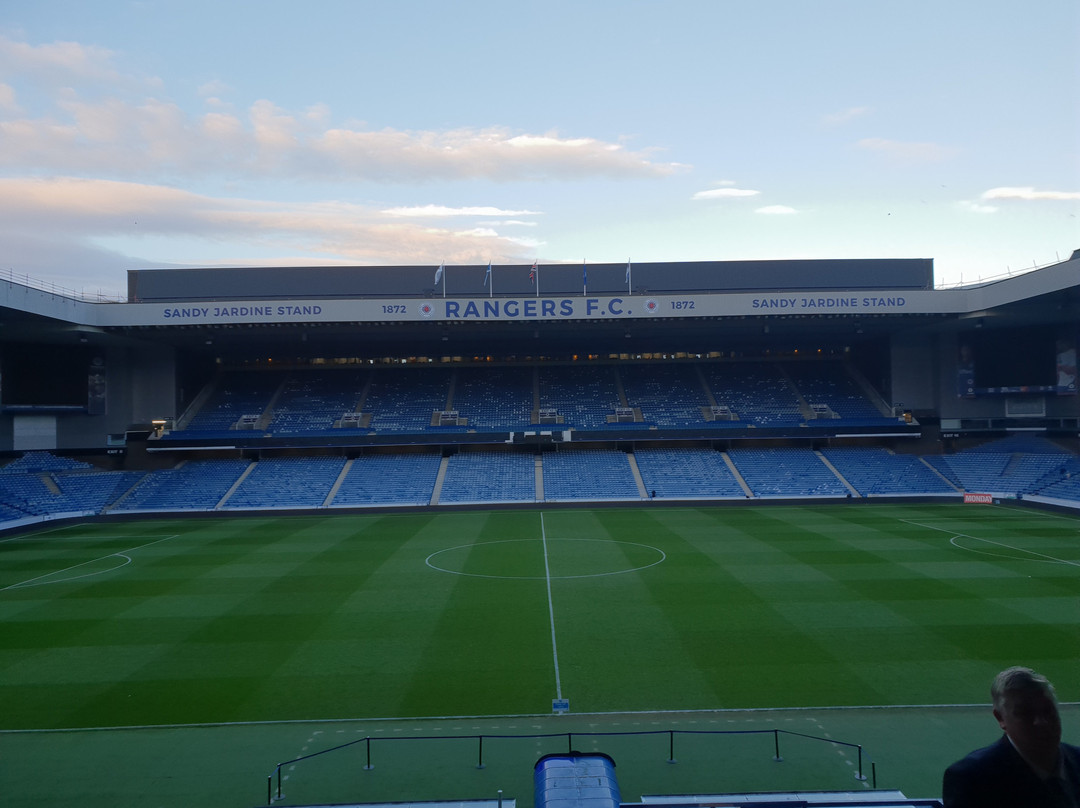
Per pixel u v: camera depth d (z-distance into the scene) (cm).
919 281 7588
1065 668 2209
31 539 4906
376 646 2520
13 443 6475
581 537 4678
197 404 7556
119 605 3084
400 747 1766
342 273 7375
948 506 6022
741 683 2139
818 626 2656
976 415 7244
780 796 1217
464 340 7419
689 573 3547
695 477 6756
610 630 2658
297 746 1781
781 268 7506
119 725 1916
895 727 1836
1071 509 5397
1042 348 6619
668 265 7469
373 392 7819
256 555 4197
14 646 2552
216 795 1548
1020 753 348
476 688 2138
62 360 6750
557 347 7950
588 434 7119
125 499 6328
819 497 6328
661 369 8175
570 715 1939
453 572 3656
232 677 2247
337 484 6625
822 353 8231
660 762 1658
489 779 1598
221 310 6062
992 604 2905
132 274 7306
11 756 1741
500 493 6481
